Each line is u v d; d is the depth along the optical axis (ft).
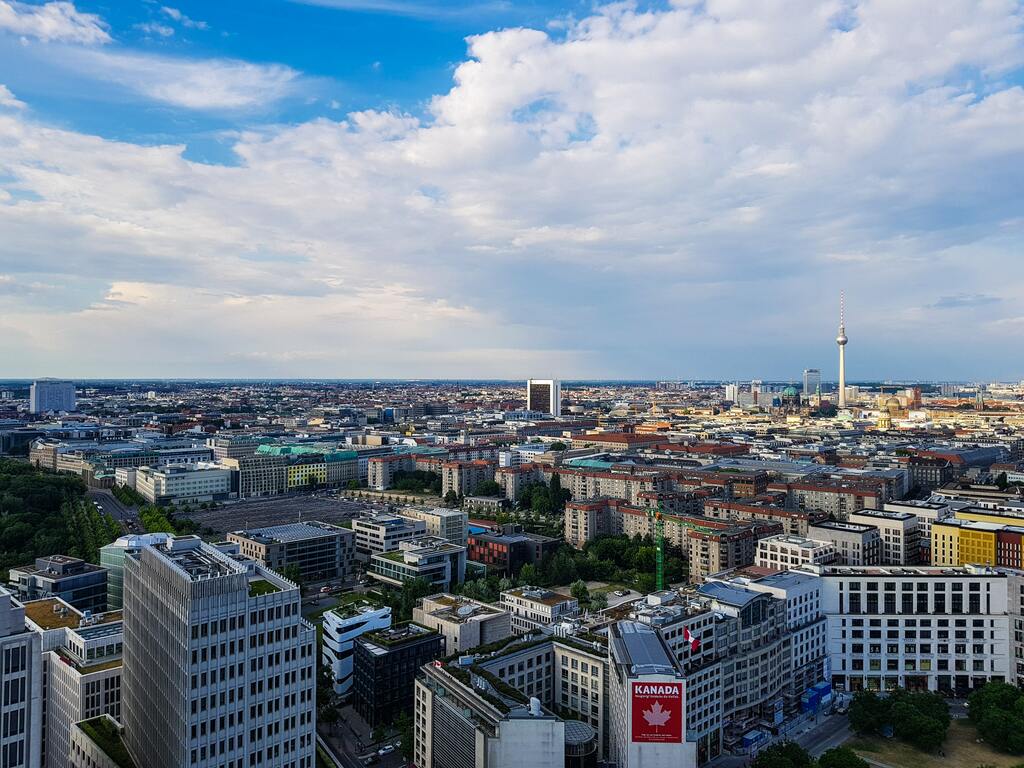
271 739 595.88
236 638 574.97
